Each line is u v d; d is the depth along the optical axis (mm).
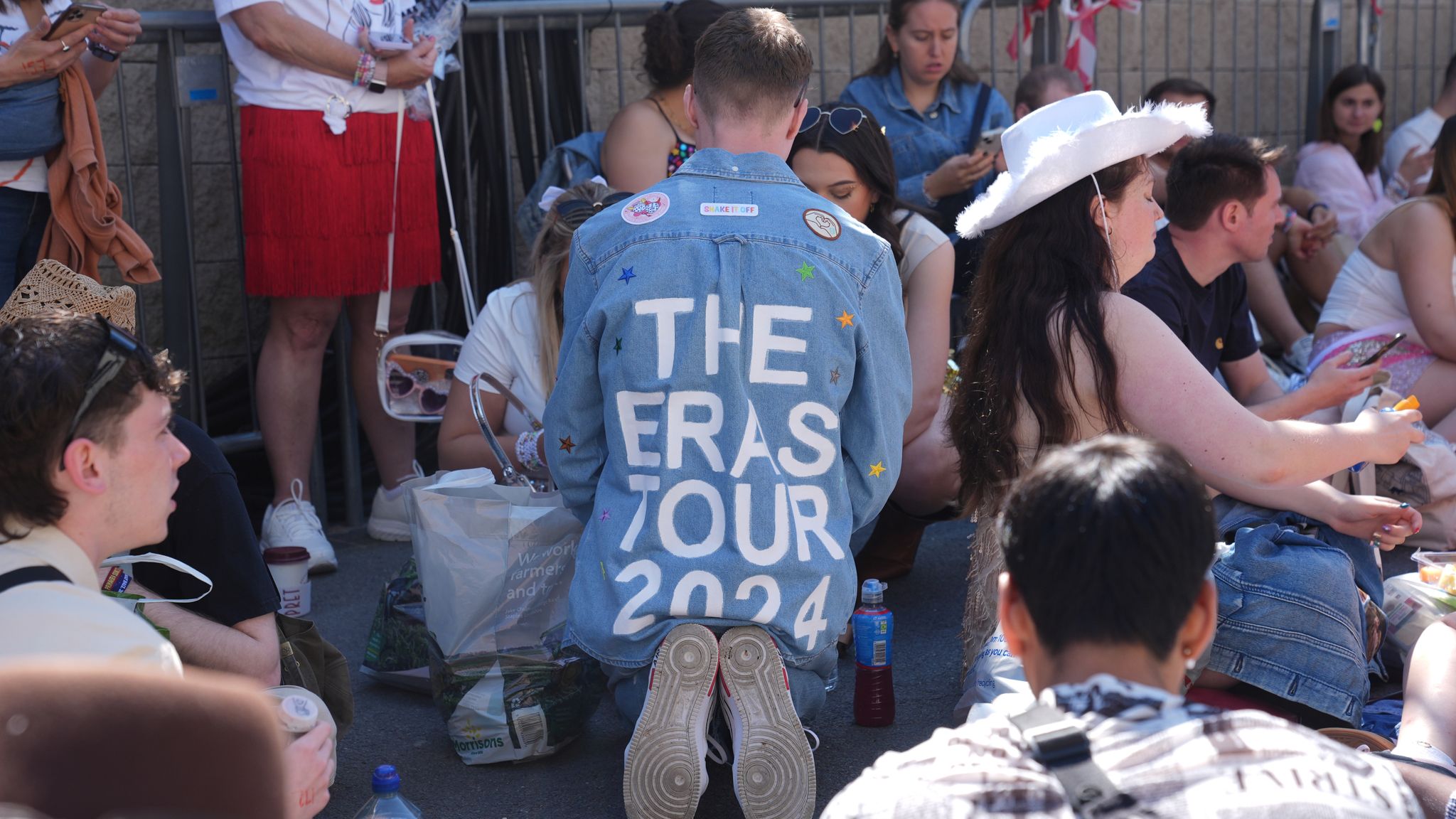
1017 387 2893
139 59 5480
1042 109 3061
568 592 3107
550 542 3123
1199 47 7660
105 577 2502
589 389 2826
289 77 4312
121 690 1105
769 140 2941
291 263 4395
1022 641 1504
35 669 1102
